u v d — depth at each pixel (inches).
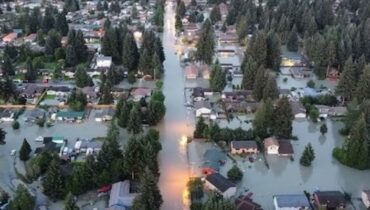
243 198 3503.9
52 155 3885.3
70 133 4596.5
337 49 6333.7
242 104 5142.7
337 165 4119.1
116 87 5723.4
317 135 4667.8
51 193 3472.0
